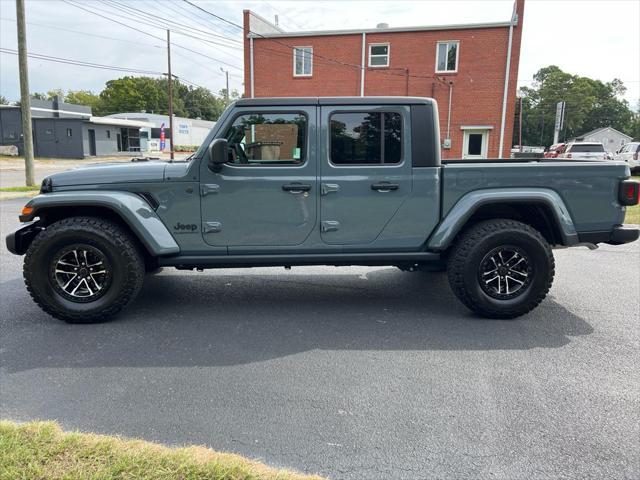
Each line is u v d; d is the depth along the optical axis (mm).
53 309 4230
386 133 4312
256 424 2748
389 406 2939
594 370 3416
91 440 2479
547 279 4359
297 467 2373
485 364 3518
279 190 4293
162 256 4379
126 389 3148
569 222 4332
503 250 4344
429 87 22828
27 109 15703
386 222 4383
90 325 4305
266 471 2281
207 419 2799
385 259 4453
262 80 24172
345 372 3395
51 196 4168
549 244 4695
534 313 4633
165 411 2881
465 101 22578
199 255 4406
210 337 4035
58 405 2943
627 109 86125
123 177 4266
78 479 2154
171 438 2605
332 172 4305
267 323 4367
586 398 3027
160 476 2197
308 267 6461
